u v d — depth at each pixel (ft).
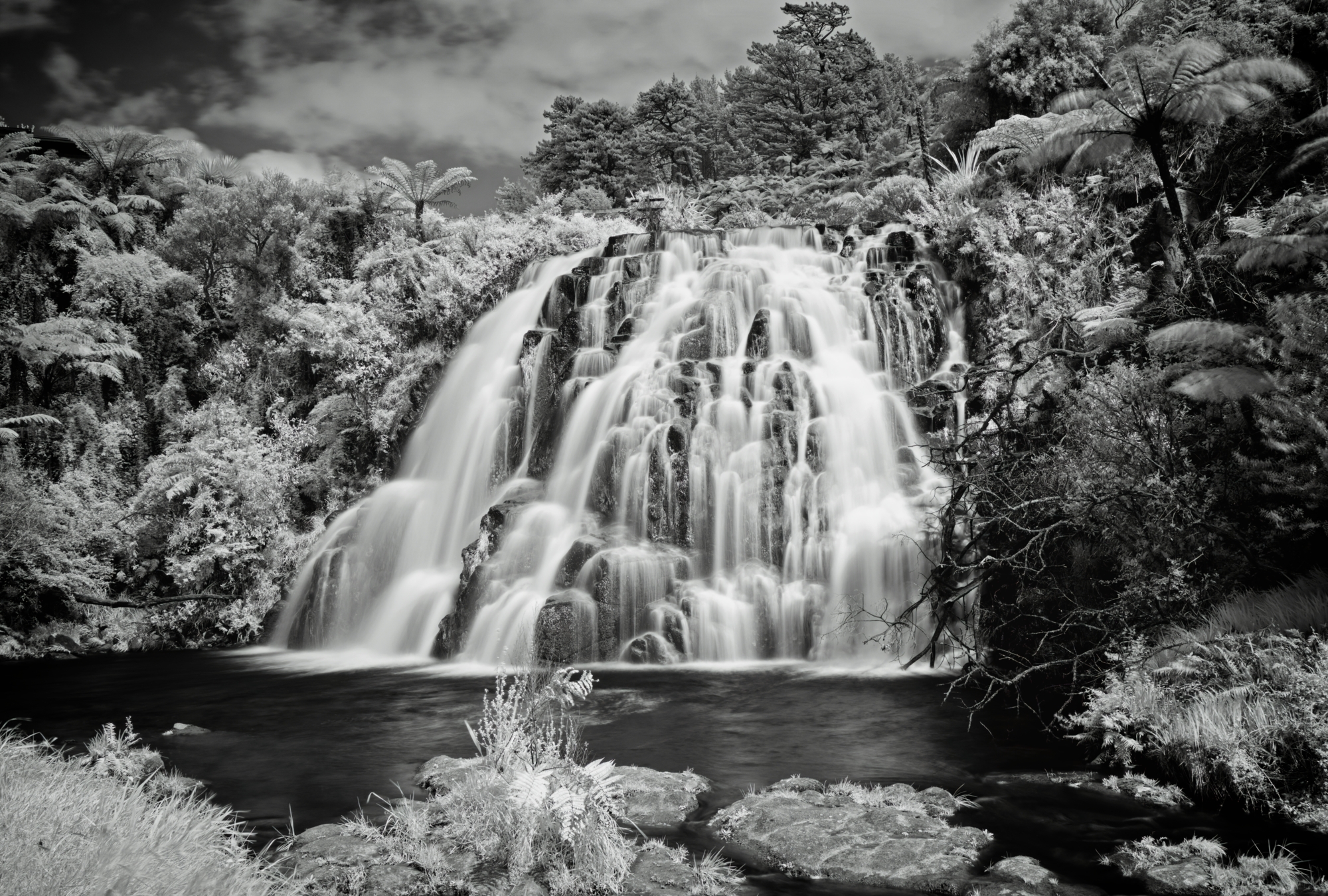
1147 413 34.86
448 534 61.93
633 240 74.08
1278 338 31.68
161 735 32.94
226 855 16.31
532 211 117.19
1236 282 38.63
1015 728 30.25
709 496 50.29
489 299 83.25
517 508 53.72
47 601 66.69
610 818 19.54
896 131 144.05
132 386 97.45
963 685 37.01
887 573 45.57
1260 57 49.29
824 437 51.47
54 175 119.75
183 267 112.47
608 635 45.55
